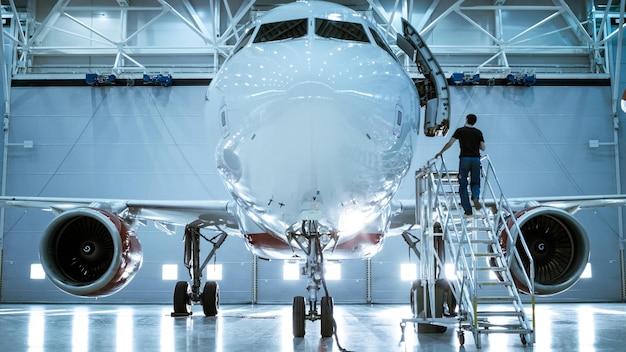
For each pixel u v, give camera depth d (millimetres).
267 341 8906
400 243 22734
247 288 22547
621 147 23172
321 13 8477
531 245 10094
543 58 24078
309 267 9250
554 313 16062
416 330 10281
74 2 23719
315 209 7566
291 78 7027
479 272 22562
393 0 23469
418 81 10148
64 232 10922
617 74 22688
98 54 23703
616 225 22906
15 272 22375
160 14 22797
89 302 22375
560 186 23016
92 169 22719
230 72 7836
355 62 7488
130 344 8547
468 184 9586
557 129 23234
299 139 6785
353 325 12164
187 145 22812
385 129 7297
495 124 23156
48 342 8820
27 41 23625
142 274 22438
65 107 22984
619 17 23250
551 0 23969
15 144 22719
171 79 22781
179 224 13984
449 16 23828
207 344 8547
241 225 11219
